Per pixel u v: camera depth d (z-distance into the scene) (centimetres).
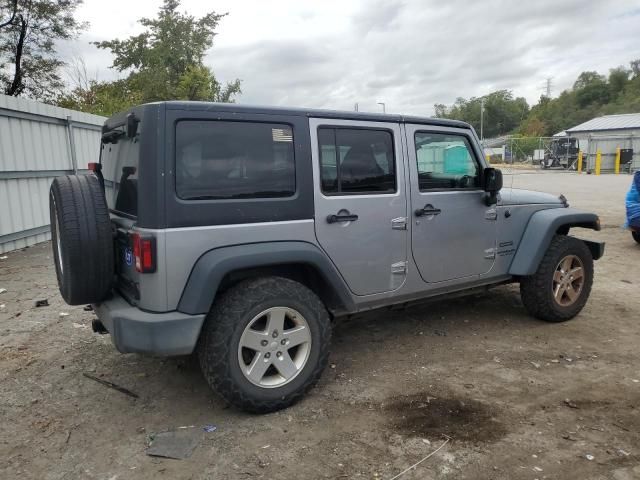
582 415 334
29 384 391
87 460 293
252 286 328
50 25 2311
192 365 421
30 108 966
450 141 441
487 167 459
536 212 505
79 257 320
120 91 3244
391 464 284
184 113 308
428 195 420
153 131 300
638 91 8900
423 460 287
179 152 307
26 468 286
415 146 415
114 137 380
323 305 358
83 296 331
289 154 347
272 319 332
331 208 364
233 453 297
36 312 564
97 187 337
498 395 363
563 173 3362
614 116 4772
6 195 909
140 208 304
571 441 304
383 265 398
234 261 317
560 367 410
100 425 331
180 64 3581
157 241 301
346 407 349
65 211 320
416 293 425
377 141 393
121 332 309
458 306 573
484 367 411
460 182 450
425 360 427
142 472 281
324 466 283
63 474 281
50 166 1046
